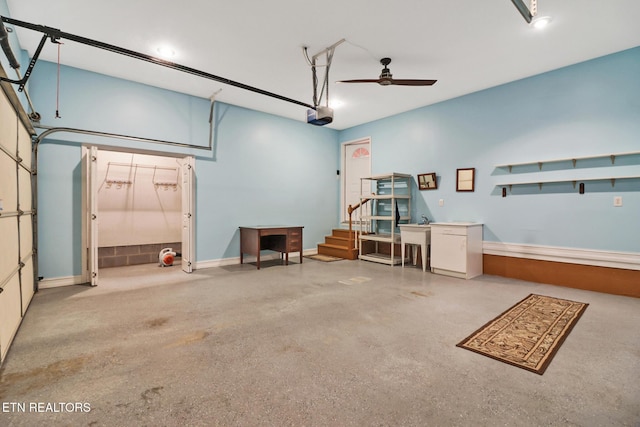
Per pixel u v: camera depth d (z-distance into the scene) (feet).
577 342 8.34
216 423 5.21
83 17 10.57
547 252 14.55
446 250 16.22
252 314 10.50
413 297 12.45
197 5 9.91
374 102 18.69
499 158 16.11
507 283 14.71
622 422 5.24
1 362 7.11
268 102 18.97
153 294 12.89
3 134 7.85
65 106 14.08
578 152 13.65
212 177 18.63
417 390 6.18
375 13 10.32
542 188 14.76
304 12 10.29
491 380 6.54
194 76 15.30
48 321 9.82
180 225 22.41
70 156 14.23
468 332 9.02
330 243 23.62
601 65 13.07
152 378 6.59
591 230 13.43
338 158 25.36
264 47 12.57
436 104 18.76
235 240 19.70
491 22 10.78
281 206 21.89
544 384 6.39
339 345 8.17
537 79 14.83
